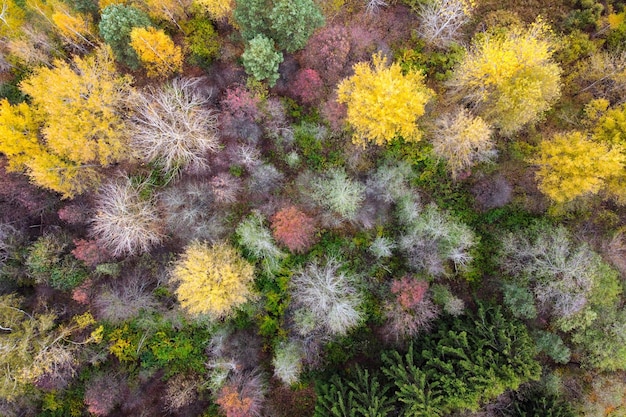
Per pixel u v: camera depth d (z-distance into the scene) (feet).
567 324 72.49
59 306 80.07
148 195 80.12
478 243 81.25
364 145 73.82
